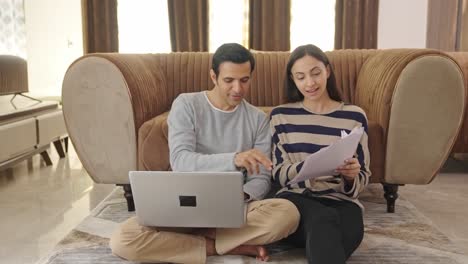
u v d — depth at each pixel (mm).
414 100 1828
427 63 1803
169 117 1516
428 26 4277
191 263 1373
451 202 2146
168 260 1363
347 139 1246
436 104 1829
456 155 3162
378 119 1909
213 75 1452
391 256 1498
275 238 1369
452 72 1806
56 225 1847
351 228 1332
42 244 1644
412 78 1812
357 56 2475
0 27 3951
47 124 2908
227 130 1504
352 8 4262
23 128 2572
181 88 2490
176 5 4238
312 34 4422
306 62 1450
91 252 1539
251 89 2514
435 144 1866
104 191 2355
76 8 4258
